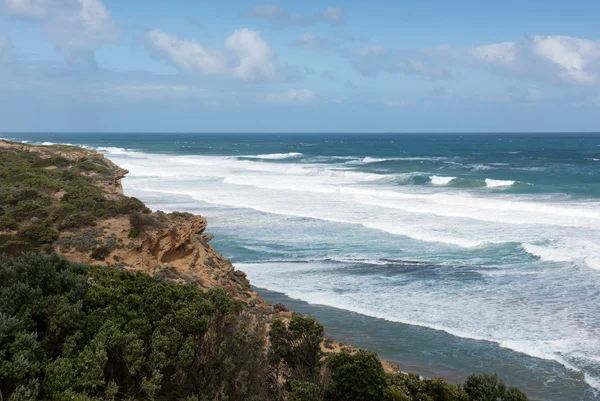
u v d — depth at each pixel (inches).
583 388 514.6
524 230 1154.0
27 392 297.6
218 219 1364.4
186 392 364.8
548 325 658.8
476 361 575.8
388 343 624.1
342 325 680.4
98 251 649.0
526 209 1395.2
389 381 400.8
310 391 362.3
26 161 1307.8
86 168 1331.2
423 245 1067.9
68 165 1328.7
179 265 724.7
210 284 711.7
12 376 306.7
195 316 388.8
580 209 1349.7
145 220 717.3
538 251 977.5
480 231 1157.1
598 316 681.6
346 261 969.5
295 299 780.6
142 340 360.5
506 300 750.5
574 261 923.4
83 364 330.0
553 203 1497.3
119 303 394.9
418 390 398.6
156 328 380.5
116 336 353.4
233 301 462.9
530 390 513.3
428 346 614.9
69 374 324.5
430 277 866.1
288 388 390.3
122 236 693.9
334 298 779.4
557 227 1176.2
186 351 362.6
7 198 805.2
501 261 943.0
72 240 667.4
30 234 665.6
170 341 365.1
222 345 376.5
